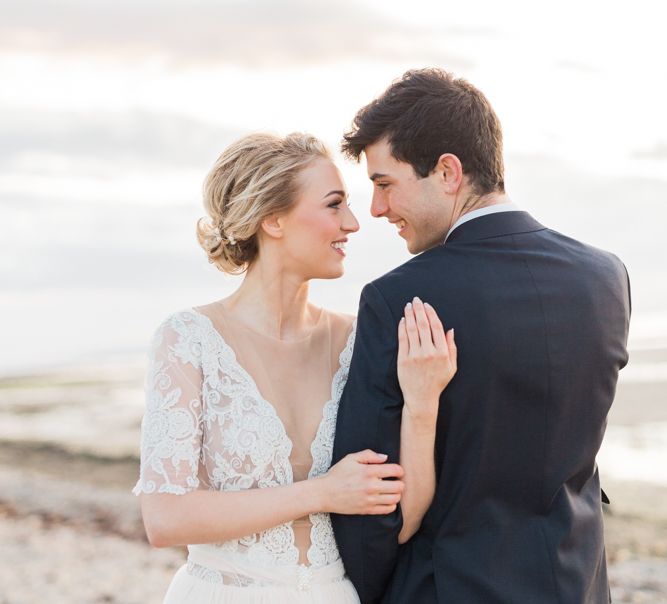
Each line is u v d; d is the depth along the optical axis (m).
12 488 9.01
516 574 2.08
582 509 2.17
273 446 2.30
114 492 8.74
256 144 2.39
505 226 2.18
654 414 11.08
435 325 2.06
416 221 2.25
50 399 17.69
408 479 2.14
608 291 2.19
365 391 2.18
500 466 2.10
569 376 2.10
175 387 2.27
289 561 2.29
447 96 2.19
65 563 6.41
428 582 2.16
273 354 2.41
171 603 2.35
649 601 5.00
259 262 2.46
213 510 2.20
